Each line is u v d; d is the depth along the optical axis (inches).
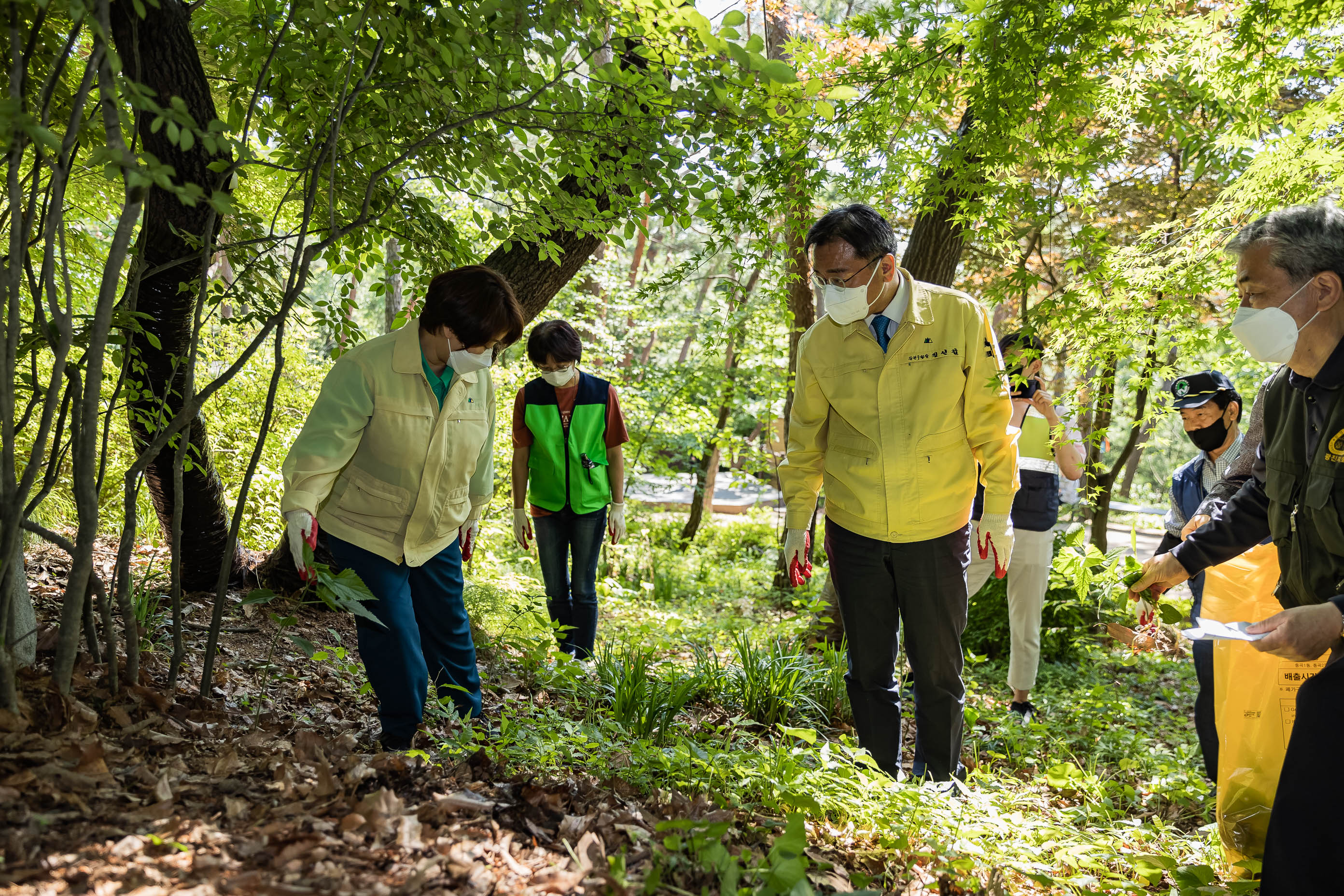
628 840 79.4
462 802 80.0
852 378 119.1
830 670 171.5
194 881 60.2
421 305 105.3
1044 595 183.3
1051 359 177.6
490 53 104.0
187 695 101.7
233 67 132.0
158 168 66.4
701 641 220.2
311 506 94.1
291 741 96.1
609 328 418.9
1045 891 94.7
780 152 135.9
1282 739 96.9
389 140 117.1
